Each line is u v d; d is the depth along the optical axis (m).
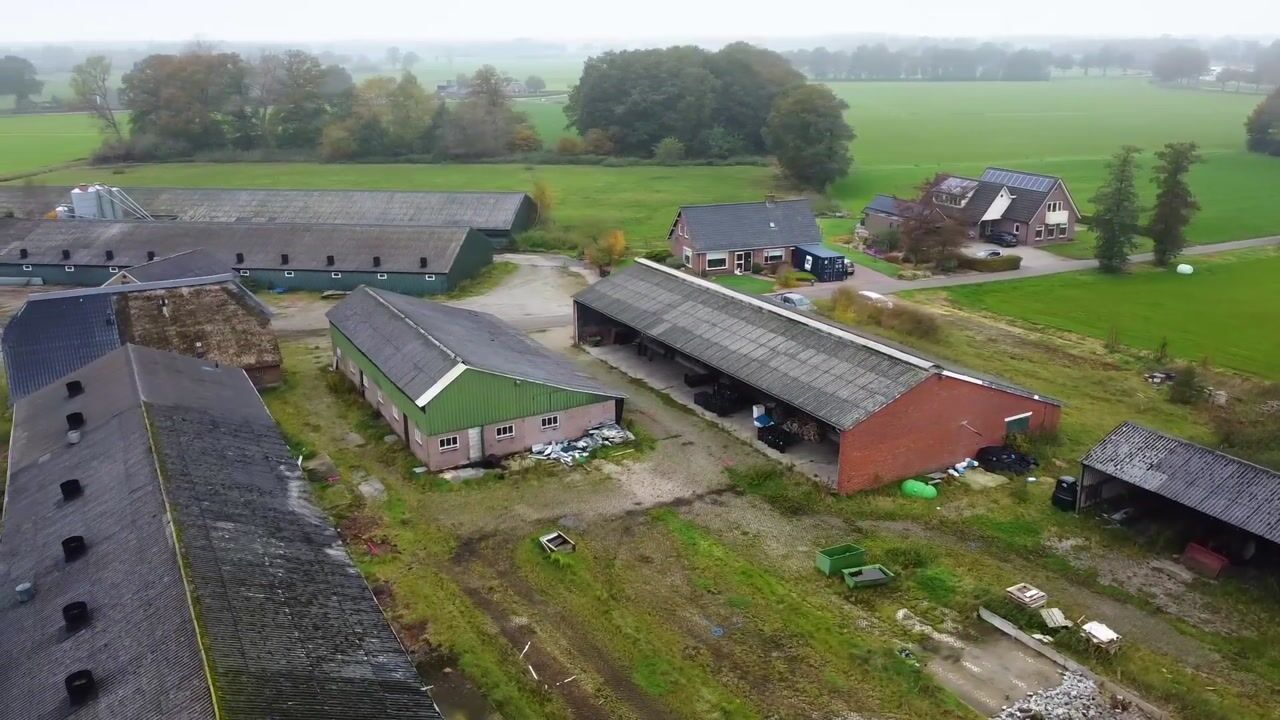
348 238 69.06
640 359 50.66
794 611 27.36
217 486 26.95
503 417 37.41
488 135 138.88
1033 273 71.25
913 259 74.56
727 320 45.06
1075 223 84.88
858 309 57.38
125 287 45.94
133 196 87.69
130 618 20.47
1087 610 27.66
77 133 168.50
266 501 27.27
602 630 26.45
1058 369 49.56
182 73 136.25
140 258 68.31
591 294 52.34
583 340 53.38
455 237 68.75
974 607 27.53
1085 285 67.50
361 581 24.53
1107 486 33.59
